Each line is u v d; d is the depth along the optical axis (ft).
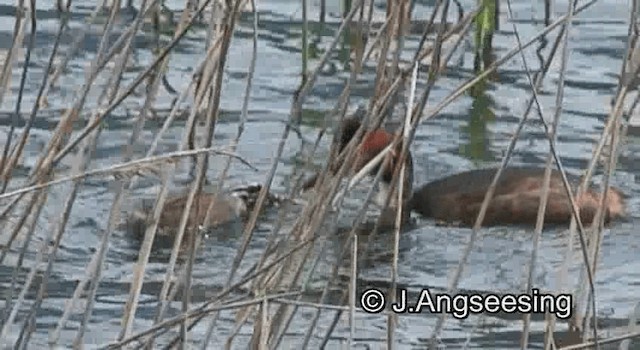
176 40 54.44
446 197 93.35
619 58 120.88
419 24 117.80
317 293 76.84
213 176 95.04
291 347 69.62
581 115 108.58
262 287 57.62
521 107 109.81
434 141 103.96
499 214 91.91
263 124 105.09
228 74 115.03
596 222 63.00
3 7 128.88
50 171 55.67
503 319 74.90
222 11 63.10
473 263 84.48
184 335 55.67
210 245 85.15
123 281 79.20
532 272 59.41
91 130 54.19
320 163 97.45
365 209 57.06
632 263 84.17
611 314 75.51
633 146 102.73
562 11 130.31
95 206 90.07
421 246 87.10
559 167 57.00
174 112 57.47
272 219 89.10
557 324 73.97
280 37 123.85
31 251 82.02
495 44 121.70
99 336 71.05
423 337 72.43
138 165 48.39
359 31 58.75
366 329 72.79
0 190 55.42
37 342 69.82
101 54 55.98
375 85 57.88
